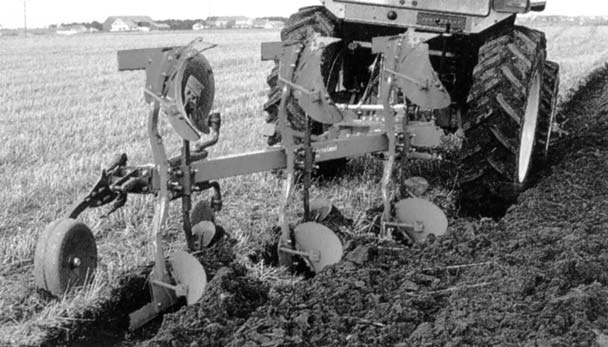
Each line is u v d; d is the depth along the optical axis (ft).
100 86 56.29
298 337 11.05
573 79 50.80
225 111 38.47
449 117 20.81
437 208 16.20
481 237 15.29
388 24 19.08
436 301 12.59
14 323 12.25
